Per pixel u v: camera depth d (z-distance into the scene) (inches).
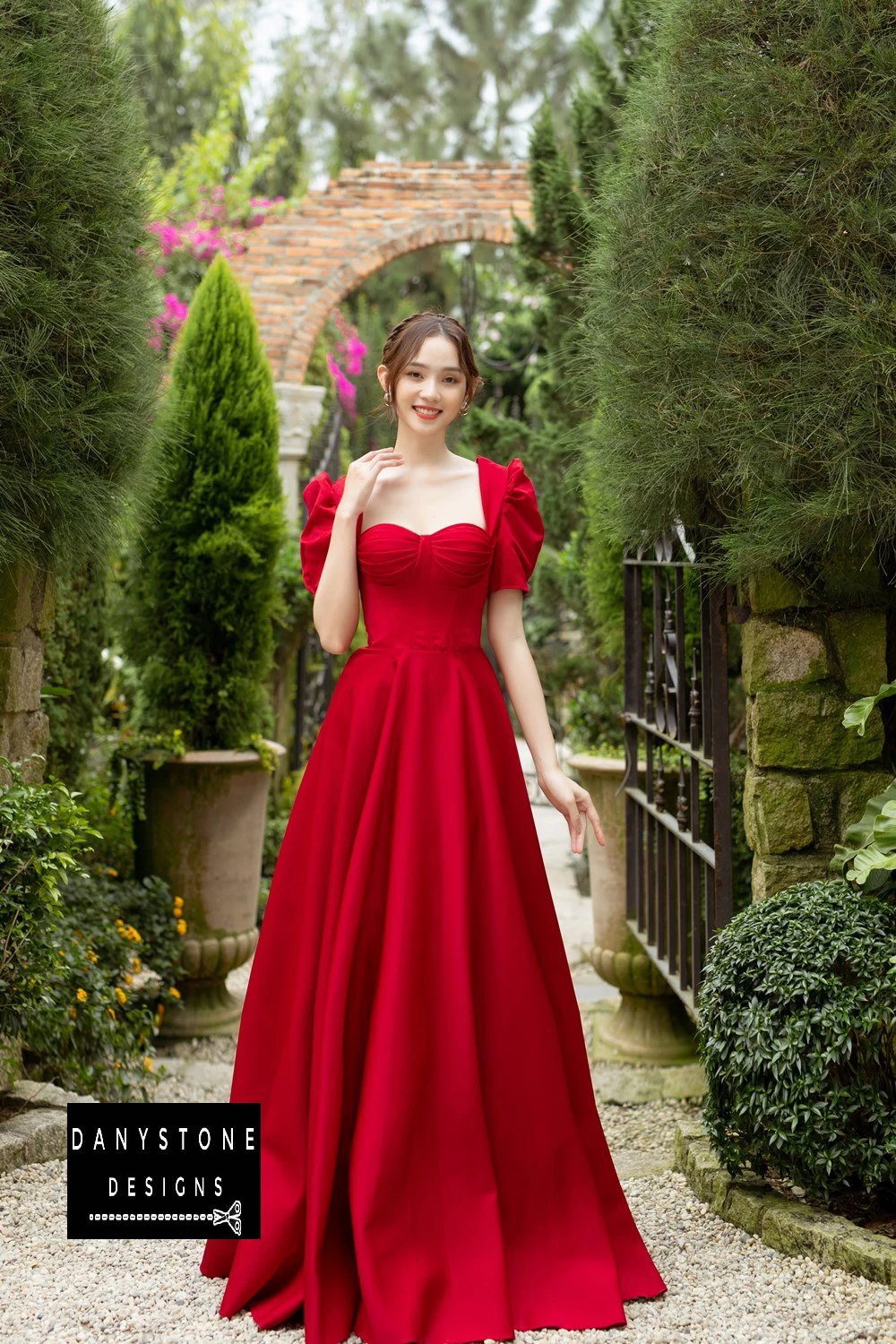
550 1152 81.1
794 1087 84.7
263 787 172.9
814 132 89.4
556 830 328.2
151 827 168.9
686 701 128.7
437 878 82.3
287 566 227.5
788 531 93.2
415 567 85.7
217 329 170.7
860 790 104.3
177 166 431.8
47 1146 106.0
